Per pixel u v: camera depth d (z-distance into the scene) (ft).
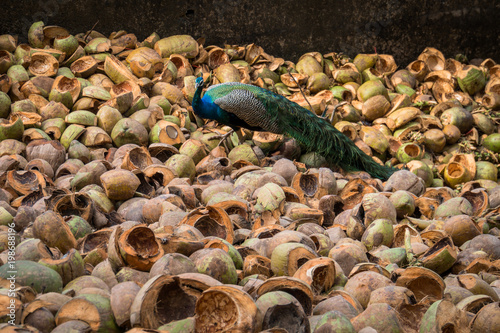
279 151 31.04
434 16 45.39
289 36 42.57
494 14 46.75
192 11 40.09
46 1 36.45
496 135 34.06
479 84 39.24
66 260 14.26
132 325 11.58
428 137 33.35
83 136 27.48
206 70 36.22
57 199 20.06
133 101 30.30
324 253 18.10
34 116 27.48
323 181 23.97
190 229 16.52
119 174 21.71
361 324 12.82
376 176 30.07
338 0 42.96
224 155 28.81
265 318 12.09
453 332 12.67
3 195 20.99
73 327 11.27
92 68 32.27
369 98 35.63
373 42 44.55
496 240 19.69
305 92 36.52
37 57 31.37
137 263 14.74
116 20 38.50
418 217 24.32
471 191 25.16
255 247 17.90
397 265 17.62
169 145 27.68
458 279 16.28
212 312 12.03
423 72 41.14
